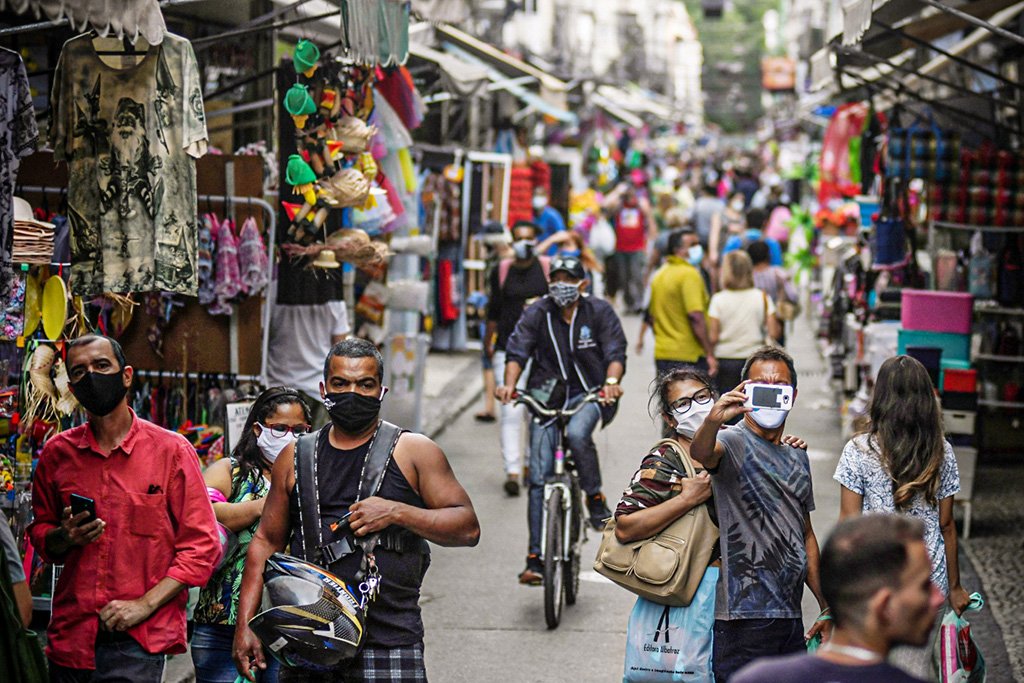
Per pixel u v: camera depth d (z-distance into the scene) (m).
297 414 9.53
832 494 20.53
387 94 20.95
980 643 13.62
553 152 48.97
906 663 8.88
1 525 8.04
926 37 22.55
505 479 21.75
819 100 29.28
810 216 40.44
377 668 8.02
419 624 8.23
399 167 21.30
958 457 17.69
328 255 16.55
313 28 20.00
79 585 8.56
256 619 7.81
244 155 15.04
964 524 17.83
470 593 15.58
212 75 20.98
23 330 11.79
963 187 22.62
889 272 23.62
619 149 61.94
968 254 22.81
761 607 8.85
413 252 21.92
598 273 29.19
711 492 9.06
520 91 34.75
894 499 9.37
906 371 9.43
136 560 8.59
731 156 109.19
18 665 7.96
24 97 10.05
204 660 9.37
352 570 7.97
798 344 39.53
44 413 11.91
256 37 20.84
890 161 22.69
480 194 34.44
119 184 11.80
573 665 13.00
